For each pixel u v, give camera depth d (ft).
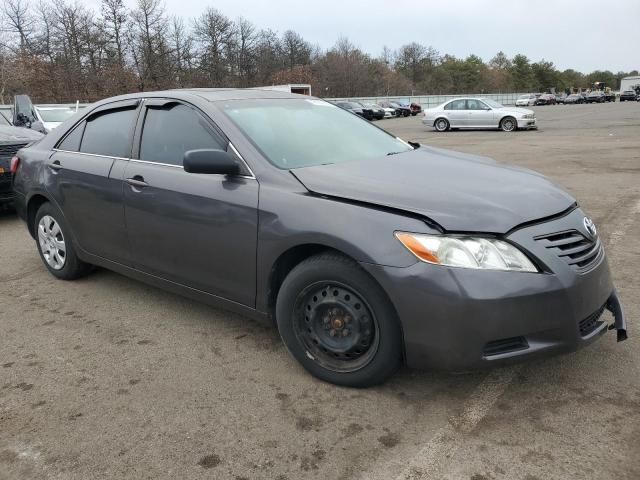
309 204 9.67
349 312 9.42
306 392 9.83
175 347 11.76
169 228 11.86
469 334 8.34
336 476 7.74
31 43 167.84
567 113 127.03
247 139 11.05
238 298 11.05
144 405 9.61
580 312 8.79
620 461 7.80
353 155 11.93
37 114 48.98
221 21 205.98
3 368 11.08
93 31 174.60
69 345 12.02
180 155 12.01
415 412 9.14
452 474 7.69
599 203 24.61
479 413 9.04
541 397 9.41
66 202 14.69
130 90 159.84
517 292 8.30
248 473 7.86
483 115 76.89
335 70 270.46
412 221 8.75
